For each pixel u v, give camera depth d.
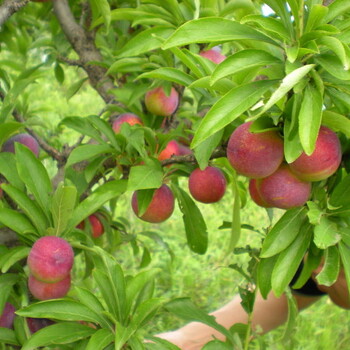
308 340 1.43
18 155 0.52
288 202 0.46
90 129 0.62
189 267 1.67
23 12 0.97
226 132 0.52
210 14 0.61
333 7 0.42
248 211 1.90
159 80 0.63
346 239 0.43
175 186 0.64
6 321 0.57
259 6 0.73
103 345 0.45
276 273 0.44
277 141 0.44
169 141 0.64
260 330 0.65
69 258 0.51
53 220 0.53
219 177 0.60
